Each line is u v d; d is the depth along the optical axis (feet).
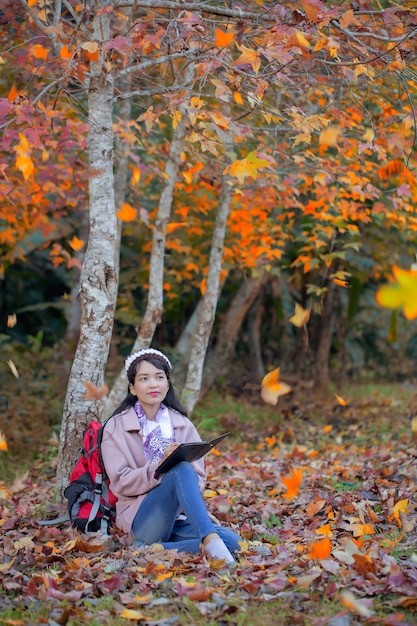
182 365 34.35
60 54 15.70
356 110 20.31
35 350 34.96
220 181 23.52
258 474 20.70
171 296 35.29
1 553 13.73
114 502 14.26
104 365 16.29
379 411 33.73
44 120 16.98
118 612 10.48
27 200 23.62
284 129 19.71
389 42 15.81
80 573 11.91
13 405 28.07
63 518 14.82
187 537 13.92
